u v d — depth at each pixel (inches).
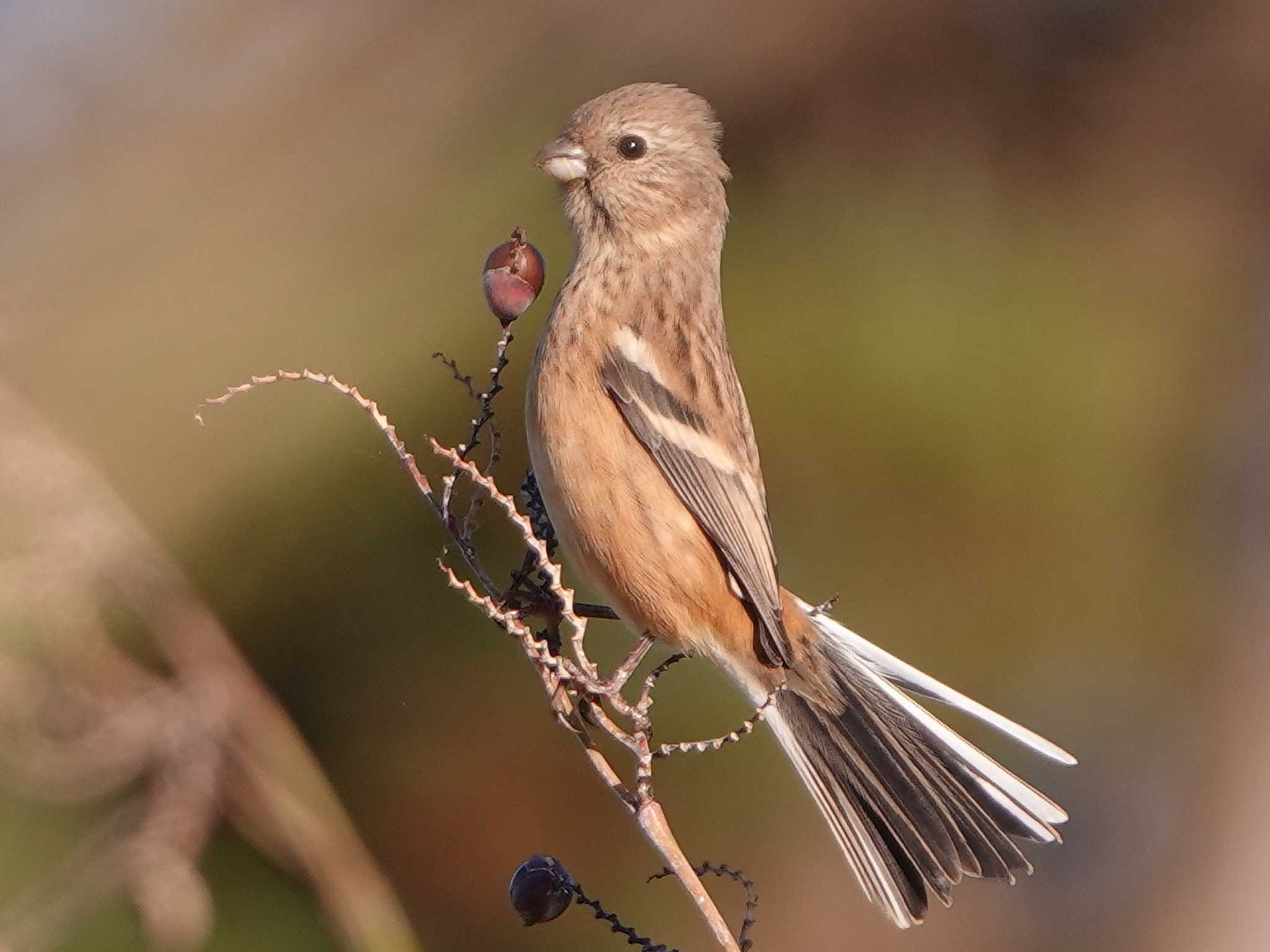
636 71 473.4
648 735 244.2
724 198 351.9
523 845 478.6
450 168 455.2
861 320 443.5
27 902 333.7
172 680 345.7
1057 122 493.7
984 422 439.2
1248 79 503.8
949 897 298.7
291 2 495.5
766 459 437.7
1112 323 465.4
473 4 481.1
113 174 475.8
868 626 448.1
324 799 350.9
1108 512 453.7
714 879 487.2
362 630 448.8
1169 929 586.6
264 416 437.7
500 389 265.7
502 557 440.1
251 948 395.2
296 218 446.6
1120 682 526.9
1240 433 516.4
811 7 472.7
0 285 444.5
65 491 337.7
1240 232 508.7
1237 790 562.9
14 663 333.4
